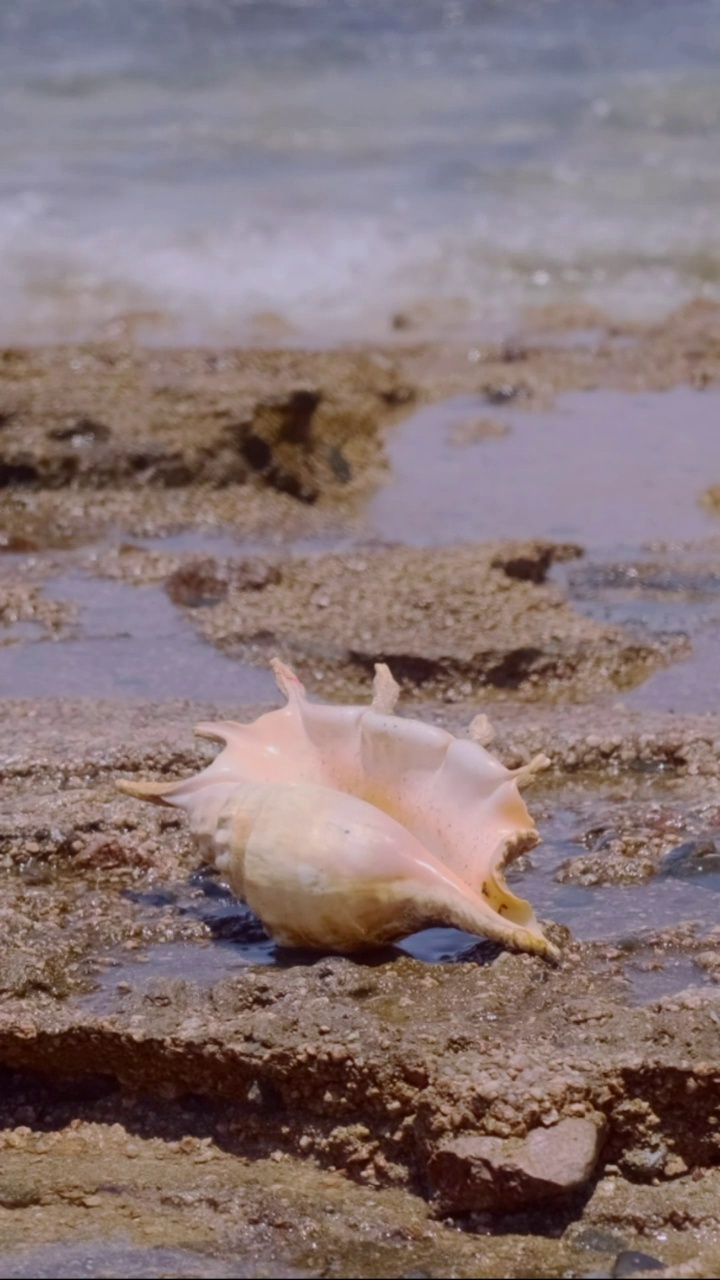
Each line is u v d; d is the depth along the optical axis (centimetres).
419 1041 536
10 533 1267
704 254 2486
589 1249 480
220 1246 482
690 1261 474
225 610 1049
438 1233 489
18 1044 562
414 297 2308
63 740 809
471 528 1336
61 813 721
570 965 594
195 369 1644
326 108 3650
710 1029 541
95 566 1175
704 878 676
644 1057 525
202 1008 567
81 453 1362
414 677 957
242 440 1416
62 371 1602
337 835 596
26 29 4712
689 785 779
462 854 603
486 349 1959
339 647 975
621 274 2398
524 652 967
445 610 1033
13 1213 499
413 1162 519
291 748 645
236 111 3609
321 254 2492
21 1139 545
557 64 4200
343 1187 516
